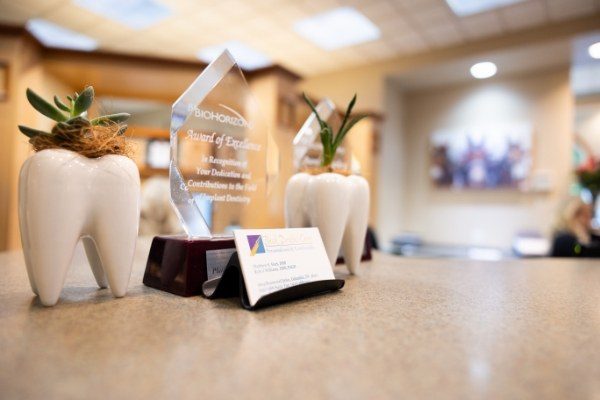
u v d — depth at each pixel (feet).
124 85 11.67
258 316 1.82
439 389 1.09
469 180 16.15
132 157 2.18
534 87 14.84
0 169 9.77
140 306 1.96
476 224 16.02
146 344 1.41
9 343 1.39
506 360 1.31
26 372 1.16
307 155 3.19
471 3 11.55
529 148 14.85
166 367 1.21
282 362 1.26
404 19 12.30
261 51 14.97
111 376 1.14
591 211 12.25
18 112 9.89
